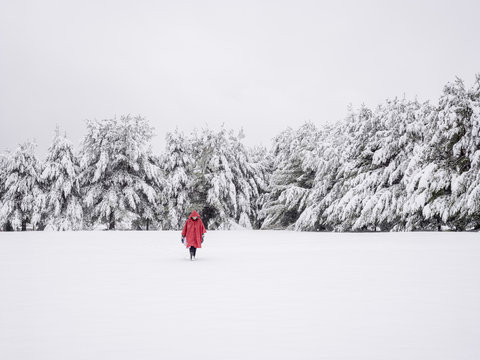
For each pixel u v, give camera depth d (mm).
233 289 7191
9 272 9570
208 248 16469
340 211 34500
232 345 4121
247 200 48344
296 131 51281
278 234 28922
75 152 43406
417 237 19312
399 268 9406
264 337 4375
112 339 4344
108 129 42312
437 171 25922
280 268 9906
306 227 39594
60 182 40875
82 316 5336
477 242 15773
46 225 41281
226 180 43750
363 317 5152
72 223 41188
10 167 42719
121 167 42094
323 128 45875
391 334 4426
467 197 23516
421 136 31641
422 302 5941
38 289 7320
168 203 44031
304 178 45250
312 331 4570
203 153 43969
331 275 8609
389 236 21875
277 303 6023
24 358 3789
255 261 11539
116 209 39375
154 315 5367
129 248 16562
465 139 25250
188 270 9781
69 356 3838
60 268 10312
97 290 7191
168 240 21156
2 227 42688
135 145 40781
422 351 3883
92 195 40188
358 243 17406
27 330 4695
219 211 41562
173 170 46188
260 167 54750
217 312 5504
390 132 33188
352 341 4207
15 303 6137
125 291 7082
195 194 43281
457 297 6266
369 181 32906
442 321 4922
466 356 3740
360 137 35438
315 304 5922
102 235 25516
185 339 4332
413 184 27016
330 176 38781
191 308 5758
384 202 31078
